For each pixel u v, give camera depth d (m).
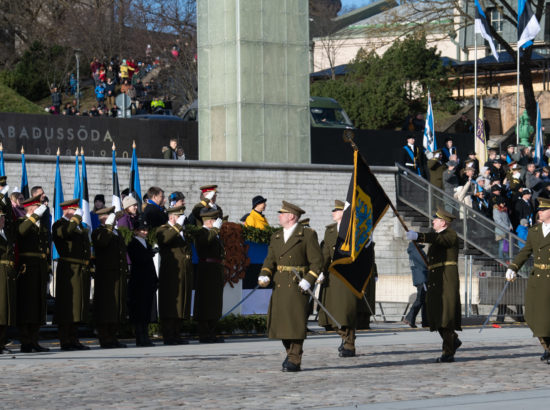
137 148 29.33
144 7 71.88
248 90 29.28
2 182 15.34
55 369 13.20
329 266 14.77
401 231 30.94
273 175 29.55
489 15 64.19
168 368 13.36
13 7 76.88
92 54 71.19
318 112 34.41
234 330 19.72
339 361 14.43
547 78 59.47
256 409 9.58
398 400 10.23
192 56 65.12
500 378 12.21
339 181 30.50
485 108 57.03
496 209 28.11
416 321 23.88
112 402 10.12
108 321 16.41
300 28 30.02
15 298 15.07
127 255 18.42
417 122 37.75
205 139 29.97
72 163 26.94
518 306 23.72
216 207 19.08
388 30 57.47
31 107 49.22
